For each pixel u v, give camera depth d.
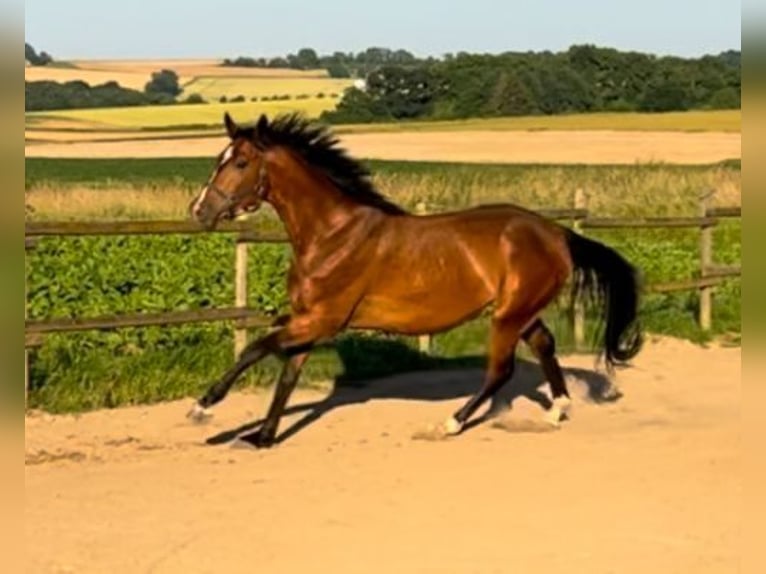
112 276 12.29
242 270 11.84
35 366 11.12
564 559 7.07
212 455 9.51
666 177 30.92
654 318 15.43
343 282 9.59
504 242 9.88
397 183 30.09
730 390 12.28
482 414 11.09
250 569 6.86
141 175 44.66
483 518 7.88
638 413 11.20
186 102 90.00
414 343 13.43
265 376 12.03
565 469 9.12
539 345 10.44
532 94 82.62
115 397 11.10
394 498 8.32
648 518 7.88
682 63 83.44
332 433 10.30
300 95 93.38
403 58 109.94
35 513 7.86
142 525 7.65
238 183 9.52
